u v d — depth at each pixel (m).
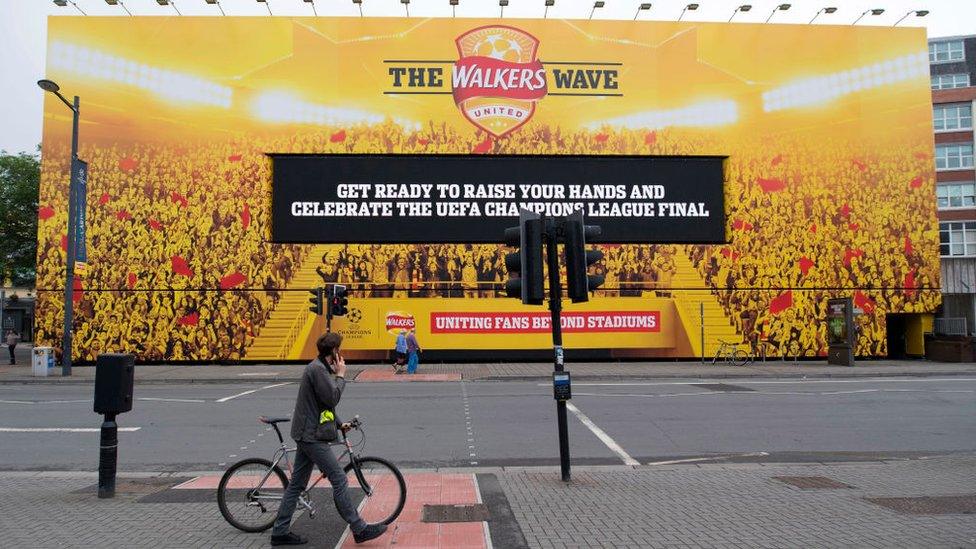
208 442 11.46
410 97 28.86
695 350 28.64
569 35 29.31
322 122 28.64
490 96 29.03
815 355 28.97
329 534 6.21
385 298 28.28
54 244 27.84
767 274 29.11
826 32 30.03
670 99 29.38
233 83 28.50
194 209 28.08
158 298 27.77
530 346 28.34
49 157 28.00
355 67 28.84
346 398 17.12
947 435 12.04
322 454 5.89
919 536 6.05
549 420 13.63
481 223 28.80
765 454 10.51
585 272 8.11
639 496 7.58
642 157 29.27
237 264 28.05
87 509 7.12
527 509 7.02
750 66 29.66
